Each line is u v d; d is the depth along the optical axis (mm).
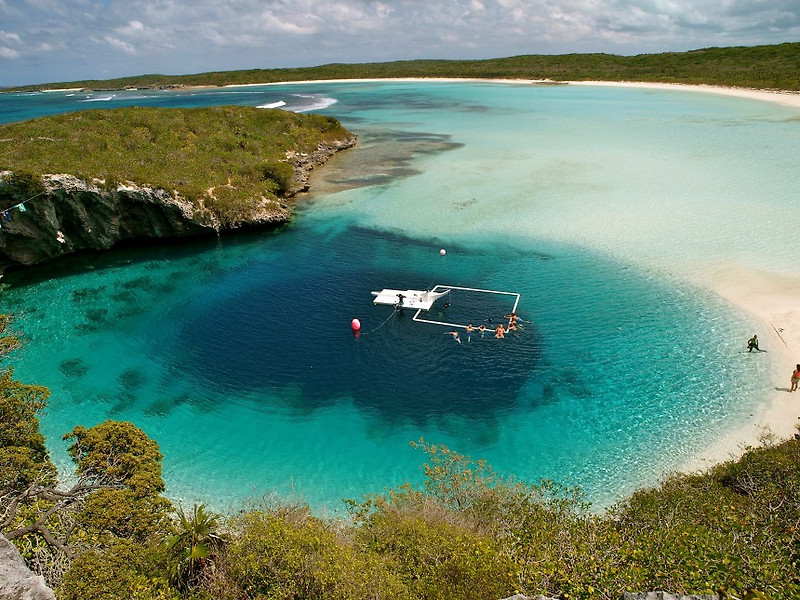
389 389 26078
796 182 50000
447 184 55938
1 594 10188
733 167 55781
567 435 22750
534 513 15969
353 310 33188
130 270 40656
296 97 153125
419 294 33938
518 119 94188
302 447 22859
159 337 31422
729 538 12992
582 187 52094
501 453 21953
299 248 42938
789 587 11016
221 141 61625
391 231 44812
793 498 15352
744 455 19266
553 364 27203
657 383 25391
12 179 37562
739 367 25969
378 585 12406
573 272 36219
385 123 97812
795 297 31219
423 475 21125
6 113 114500
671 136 72188
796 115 84125
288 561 13109
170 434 23844
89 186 40875
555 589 12375
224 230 46812
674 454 21344
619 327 29859
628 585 11633
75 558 13469
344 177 61344
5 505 15094
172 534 14922
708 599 10375
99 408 25625
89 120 58281
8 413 17703
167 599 12688
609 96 122125
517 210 47219
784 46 156500
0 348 25516
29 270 40625
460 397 25312
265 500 19328
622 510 17734
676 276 34688
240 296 35750
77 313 34281
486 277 36219
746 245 38000
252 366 28359
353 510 18172
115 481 16453
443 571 12781
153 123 60875
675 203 46594
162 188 43906
